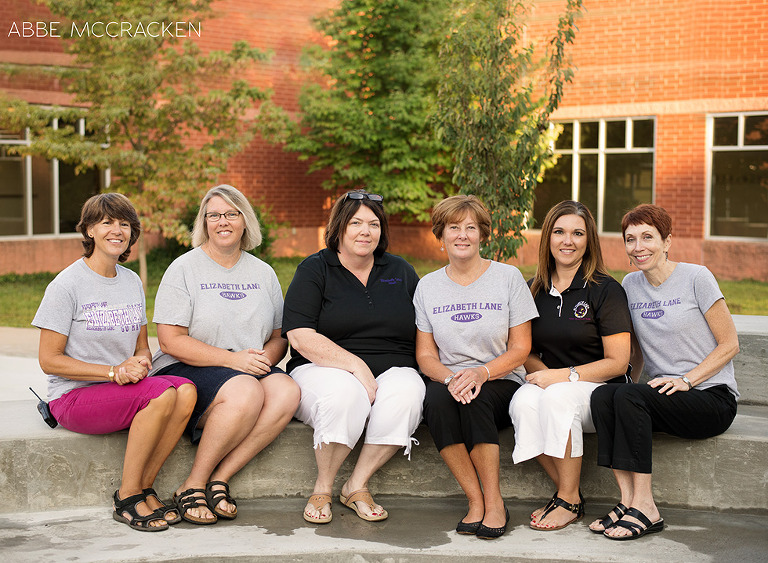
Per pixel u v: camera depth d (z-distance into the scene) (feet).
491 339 12.66
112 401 11.80
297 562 10.96
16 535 11.51
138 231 12.44
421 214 47.98
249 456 12.52
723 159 42.83
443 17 43.29
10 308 32.37
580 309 12.71
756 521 12.28
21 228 43.14
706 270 12.55
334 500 13.14
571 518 12.05
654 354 12.82
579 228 12.63
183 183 36.45
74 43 35.24
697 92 42.96
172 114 37.17
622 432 11.71
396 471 13.37
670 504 12.88
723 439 12.57
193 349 12.51
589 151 46.55
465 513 12.63
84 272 12.14
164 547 11.09
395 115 44.68
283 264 47.42
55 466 12.46
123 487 11.97
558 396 11.89
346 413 11.93
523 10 23.70
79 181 44.86
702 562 10.71
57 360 11.78
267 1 49.88
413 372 12.78
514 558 10.93
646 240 12.55
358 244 12.85
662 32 43.62
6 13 40.68
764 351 15.64
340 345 13.19
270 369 12.85
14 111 34.65
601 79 45.60
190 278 12.74
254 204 50.34
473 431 11.73
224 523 12.05
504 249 21.98
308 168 52.70
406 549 11.09
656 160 44.42
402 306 13.17
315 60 48.19
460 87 22.27
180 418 12.00
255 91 38.24
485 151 22.33
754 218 42.29
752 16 41.14
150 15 35.19
